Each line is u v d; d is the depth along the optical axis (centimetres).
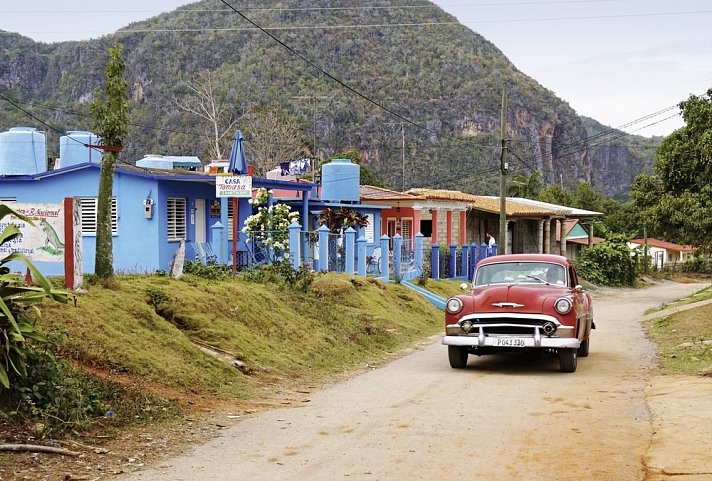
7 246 1191
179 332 1230
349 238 2578
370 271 2789
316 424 916
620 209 8250
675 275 7288
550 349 1363
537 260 1513
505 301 1346
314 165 5428
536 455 761
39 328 994
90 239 2377
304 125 7100
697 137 3612
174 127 7275
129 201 2344
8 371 819
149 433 846
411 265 3184
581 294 1486
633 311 3175
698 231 3544
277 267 1973
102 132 1248
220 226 2219
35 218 1187
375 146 7562
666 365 1455
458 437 841
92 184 2375
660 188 3794
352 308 2062
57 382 858
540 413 974
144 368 1052
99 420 852
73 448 758
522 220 5297
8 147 2606
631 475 686
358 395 1137
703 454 743
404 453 773
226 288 1565
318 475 695
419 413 980
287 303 1727
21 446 723
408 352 1730
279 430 882
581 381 1254
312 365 1391
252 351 1323
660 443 798
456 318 1372
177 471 707
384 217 4006
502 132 3181
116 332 1095
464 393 1137
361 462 739
